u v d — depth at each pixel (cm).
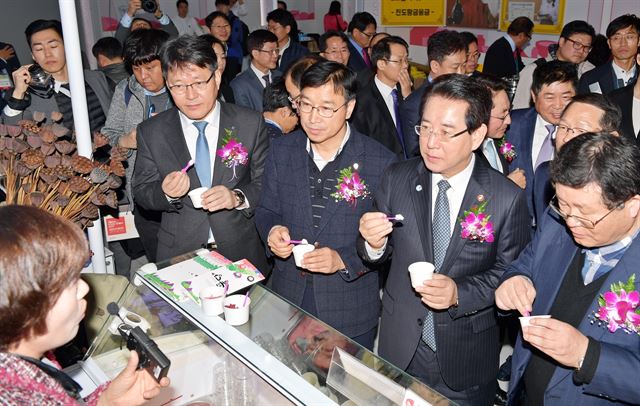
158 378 130
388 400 136
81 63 245
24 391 101
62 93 328
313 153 226
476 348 203
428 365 207
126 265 357
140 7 560
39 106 322
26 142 220
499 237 193
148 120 256
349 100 212
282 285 232
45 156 214
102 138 246
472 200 192
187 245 252
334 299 221
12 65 542
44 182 221
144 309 179
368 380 139
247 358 150
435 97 181
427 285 181
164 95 313
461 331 198
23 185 215
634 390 140
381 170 221
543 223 171
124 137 297
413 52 826
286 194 227
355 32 593
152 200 246
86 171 221
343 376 141
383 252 207
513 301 164
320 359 147
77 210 223
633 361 141
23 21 628
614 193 133
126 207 313
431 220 197
